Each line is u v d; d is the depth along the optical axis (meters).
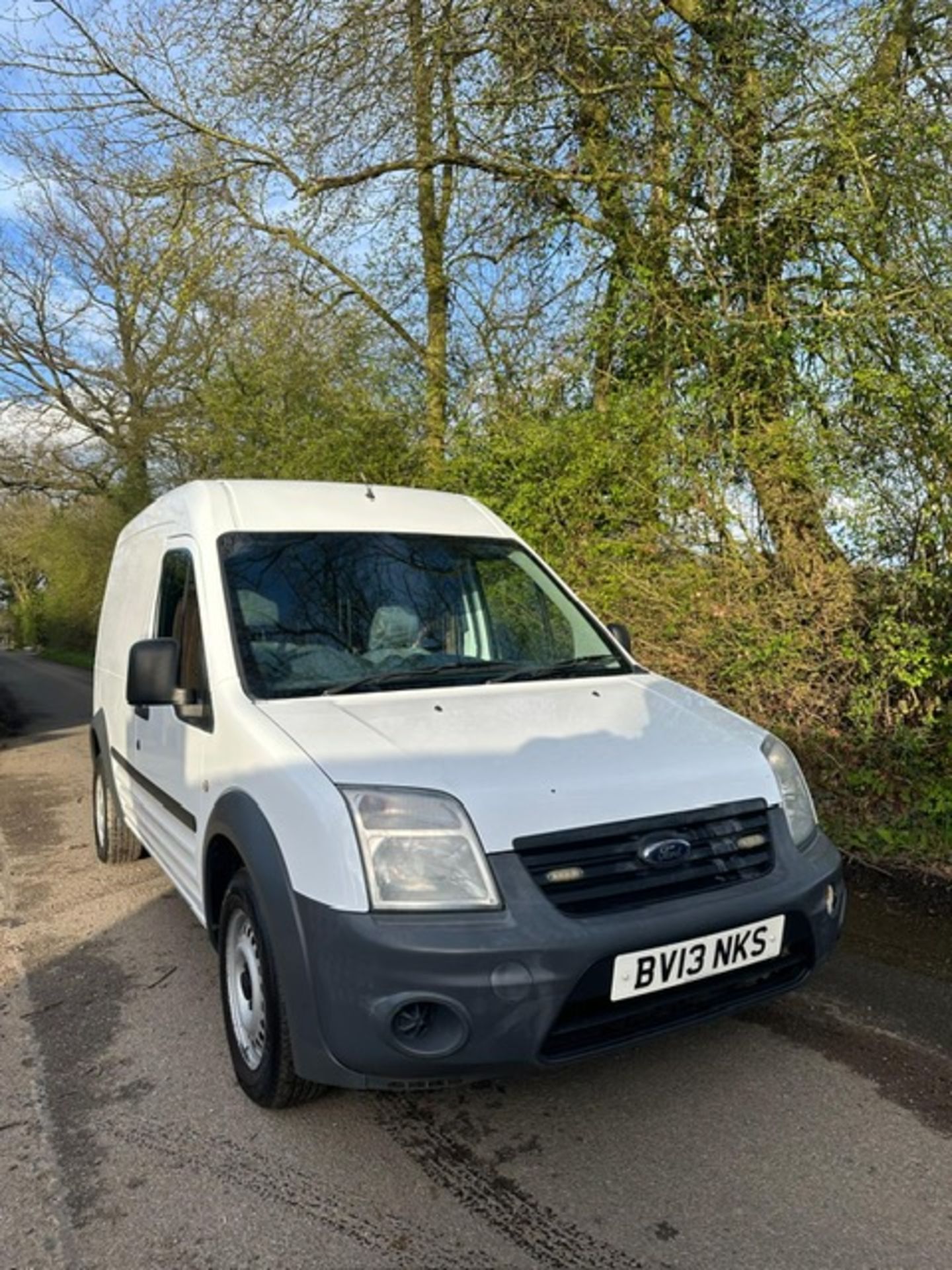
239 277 10.84
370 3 7.71
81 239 20.75
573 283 7.96
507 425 8.00
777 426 6.18
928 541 5.52
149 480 23.38
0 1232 2.51
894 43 6.00
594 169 7.54
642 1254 2.33
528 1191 2.58
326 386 10.47
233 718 3.15
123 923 4.88
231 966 3.18
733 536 6.55
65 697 19.86
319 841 2.54
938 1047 3.28
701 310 6.77
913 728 5.85
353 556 3.91
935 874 4.94
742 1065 3.21
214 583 3.62
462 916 2.43
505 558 4.34
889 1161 2.67
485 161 8.44
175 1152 2.83
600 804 2.67
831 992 3.72
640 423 6.95
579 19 6.80
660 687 3.77
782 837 2.95
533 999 2.39
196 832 3.47
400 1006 2.38
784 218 6.28
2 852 6.63
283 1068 2.79
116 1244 2.44
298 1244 2.41
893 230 5.79
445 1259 2.34
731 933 2.67
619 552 7.18
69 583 32.94
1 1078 3.33
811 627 6.12
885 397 5.61
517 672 3.71
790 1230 2.40
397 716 3.07
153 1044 3.53
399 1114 2.98
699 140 6.70
